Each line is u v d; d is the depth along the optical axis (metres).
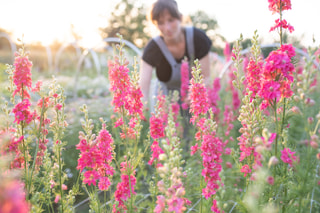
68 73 20.02
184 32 4.30
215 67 9.12
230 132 3.36
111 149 1.92
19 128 1.94
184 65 3.65
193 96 1.99
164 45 4.33
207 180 1.77
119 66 1.93
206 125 1.76
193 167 3.30
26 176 1.73
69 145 3.19
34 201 1.76
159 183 1.29
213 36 22.27
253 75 1.80
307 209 1.79
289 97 1.62
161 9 3.88
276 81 1.56
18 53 1.94
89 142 1.79
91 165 1.79
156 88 4.83
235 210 2.29
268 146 1.20
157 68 4.58
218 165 1.73
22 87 1.93
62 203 1.94
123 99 1.94
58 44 28.45
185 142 3.70
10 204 0.68
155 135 2.13
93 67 23.30
